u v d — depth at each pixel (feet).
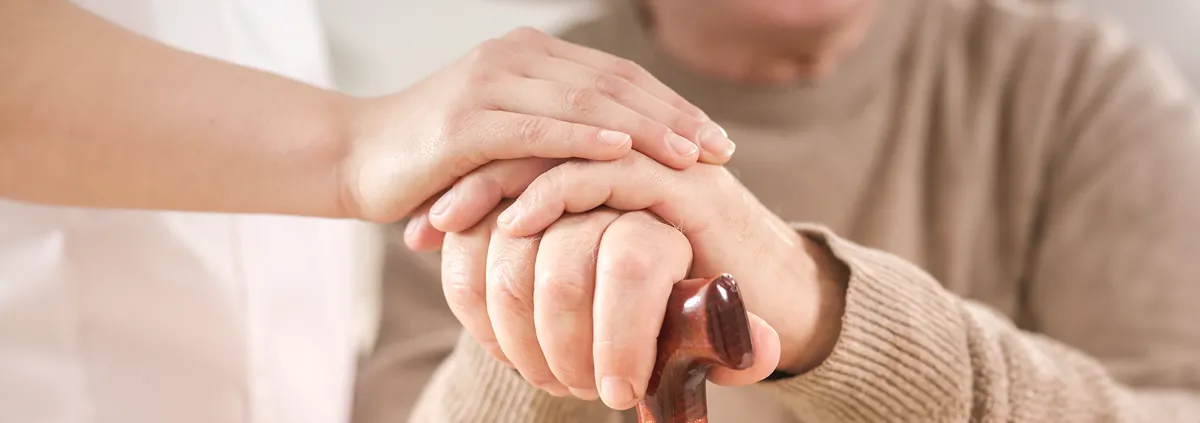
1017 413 2.24
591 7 4.62
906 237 3.70
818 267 2.26
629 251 1.97
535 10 5.12
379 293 4.08
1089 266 3.58
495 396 2.46
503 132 2.12
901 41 3.81
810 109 3.65
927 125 3.81
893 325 2.19
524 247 2.07
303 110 2.28
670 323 1.91
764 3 3.27
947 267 3.79
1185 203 3.43
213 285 2.60
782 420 3.35
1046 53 3.83
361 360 4.01
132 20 2.51
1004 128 3.83
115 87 2.19
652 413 1.95
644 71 2.29
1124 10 4.99
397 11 4.99
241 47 2.73
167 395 2.61
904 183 3.72
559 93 2.16
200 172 2.24
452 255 2.16
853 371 2.18
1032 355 2.33
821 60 3.56
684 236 2.06
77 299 2.50
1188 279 3.31
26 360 2.48
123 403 2.57
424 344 3.58
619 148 2.08
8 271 2.45
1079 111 3.76
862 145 3.70
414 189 2.19
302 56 2.90
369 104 2.31
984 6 3.99
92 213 2.47
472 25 5.00
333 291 3.00
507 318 2.07
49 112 2.17
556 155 2.10
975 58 3.87
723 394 3.39
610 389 1.94
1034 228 3.87
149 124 2.20
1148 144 3.58
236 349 2.65
